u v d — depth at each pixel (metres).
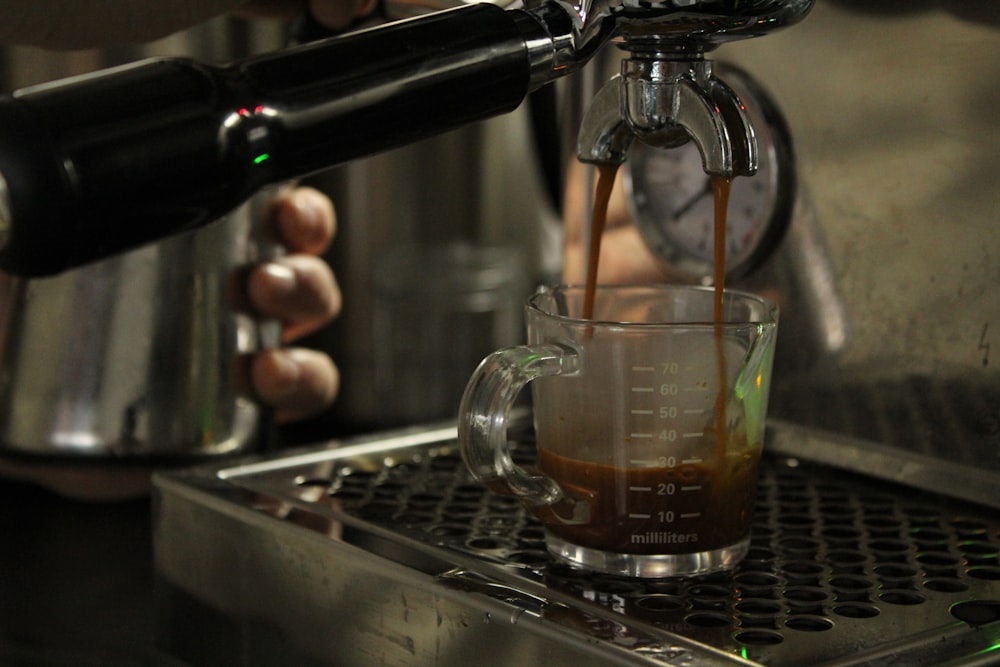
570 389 0.44
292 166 0.37
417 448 0.60
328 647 0.47
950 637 0.38
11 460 0.65
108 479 0.81
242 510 0.50
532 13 0.40
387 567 0.44
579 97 0.64
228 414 0.65
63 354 0.63
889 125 0.54
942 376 0.53
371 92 0.37
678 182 0.61
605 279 0.65
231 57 0.66
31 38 0.41
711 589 0.43
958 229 0.52
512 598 0.41
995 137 0.50
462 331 1.11
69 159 0.32
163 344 0.63
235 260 0.65
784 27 0.42
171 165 0.33
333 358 1.12
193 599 0.53
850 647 0.37
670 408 0.43
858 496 0.54
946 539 0.48
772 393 0.60
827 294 0.57
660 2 0.39
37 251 0.32
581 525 0.44
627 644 0.37
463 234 1.13
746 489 0.45
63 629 0.61
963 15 0.51
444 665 0.42
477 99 0.39
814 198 0.57
